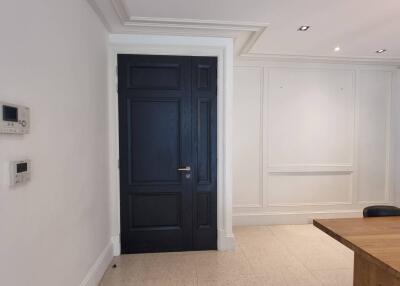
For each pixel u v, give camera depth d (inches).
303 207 157.9
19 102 49.4
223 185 119.3
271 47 129.5
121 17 96.0
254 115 152.4
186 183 118.5
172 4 87.2
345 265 106.8
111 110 112.0
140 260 111.0
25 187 51.2
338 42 122.6
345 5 86.7
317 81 155.6
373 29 106.7
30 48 53.1
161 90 115.3
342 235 61.3
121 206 116.0
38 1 55.9
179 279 96.6
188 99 116.7
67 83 70.0
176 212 119.1
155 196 117.7
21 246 49.8
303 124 155.6
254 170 153.7
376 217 75.8
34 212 54.2
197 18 97.7
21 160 49.7
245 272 101.3
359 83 159.0
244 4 86.7
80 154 79.0
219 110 118.0
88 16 85.8
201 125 118.6
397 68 160.6
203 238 120.2
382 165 162.7
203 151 119.1
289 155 155.5
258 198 154.9
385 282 59.4
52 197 61.7
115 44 111.2
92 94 90.0
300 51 135.6
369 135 161.0
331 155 158.2
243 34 112.7
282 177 156.3
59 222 65.1
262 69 151.4
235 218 152.6
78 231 76.9
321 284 93.0
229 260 110.8
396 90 161.5
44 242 58.1
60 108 66.0
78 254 76.9
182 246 119.3
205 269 103.5
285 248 122.9
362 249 53.6
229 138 118.3
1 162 44.7
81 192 79.5
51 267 61.1
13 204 47.6
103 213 102.1
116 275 99.3
